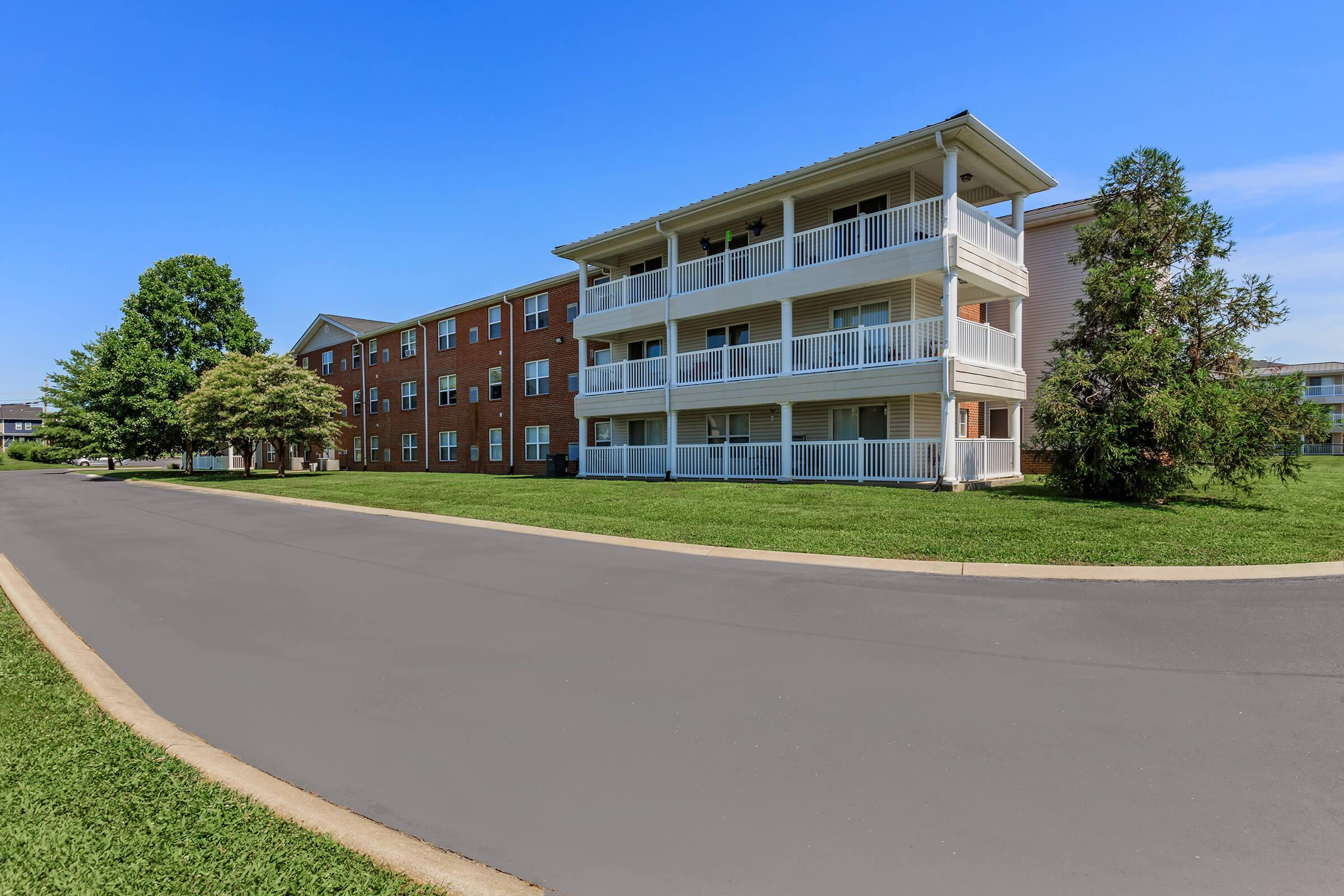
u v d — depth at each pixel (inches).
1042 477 705.0
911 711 161.9
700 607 257.4
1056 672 184.7
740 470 738.8
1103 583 277.9
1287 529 365.1
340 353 1657.2
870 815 118.7
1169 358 480.7
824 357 679.7
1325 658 191.6
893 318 678.5
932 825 115.3
